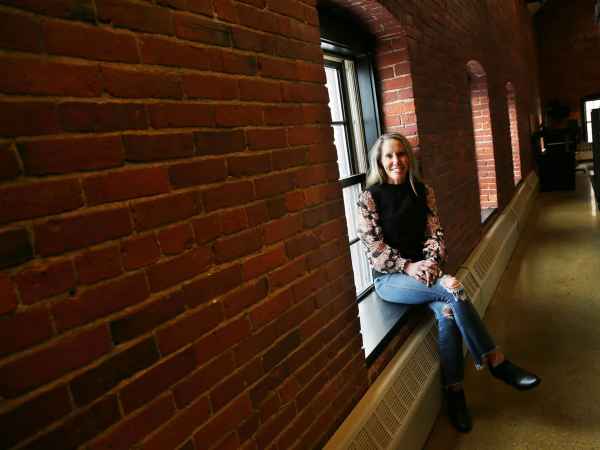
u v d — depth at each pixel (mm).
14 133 709
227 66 1127
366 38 2465
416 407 1955
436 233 2299
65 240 771
